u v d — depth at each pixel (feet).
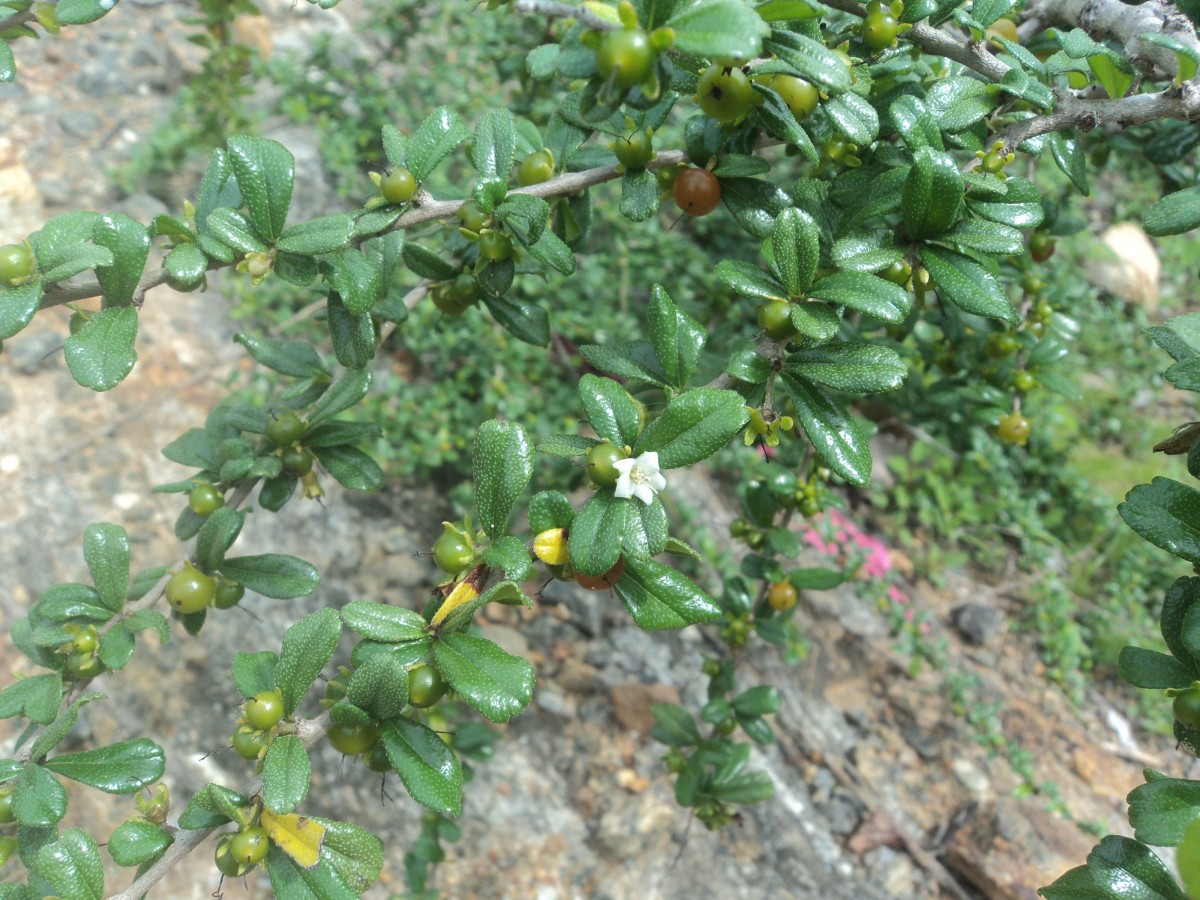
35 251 0.43
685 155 0.52
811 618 1.35
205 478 0.64
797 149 0.52
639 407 0.40
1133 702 1.40
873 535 1.50
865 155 0.53
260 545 1.17
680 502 1.30
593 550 0.37
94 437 1.21
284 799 0.38
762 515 0.79
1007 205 0.46
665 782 1.13
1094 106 0.47
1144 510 0.40
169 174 1.49
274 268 0.48
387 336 0.67
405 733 0.40
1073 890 0.37
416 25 1.54
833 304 0.44
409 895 0.87
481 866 1.04
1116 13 0.56
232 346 1.35
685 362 0.43
